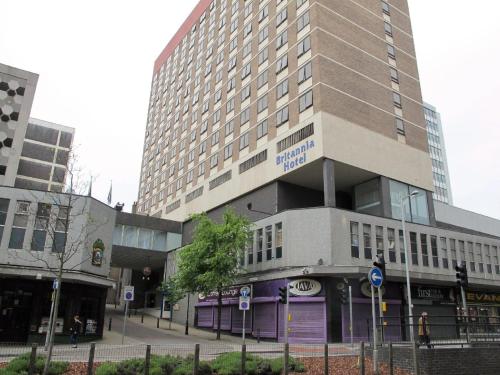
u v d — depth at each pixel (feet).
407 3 164.66
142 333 108.68
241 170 146.61
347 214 110.93
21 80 181.78
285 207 128.98
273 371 44.88
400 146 136.46
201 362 43.27
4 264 84.28
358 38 137.80
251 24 162.71
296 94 129.08
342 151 118.93
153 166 233.35
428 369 49.73
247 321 116.98
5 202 88.43
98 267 95.91
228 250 105.70
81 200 92.68
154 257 175.22
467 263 132.36
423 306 116.26
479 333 57.88
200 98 192.13
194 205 173.37
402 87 146.30
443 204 171.32
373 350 52.60
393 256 115.34
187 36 228.63
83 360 51.26
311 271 99.60
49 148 215.31
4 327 82.64
